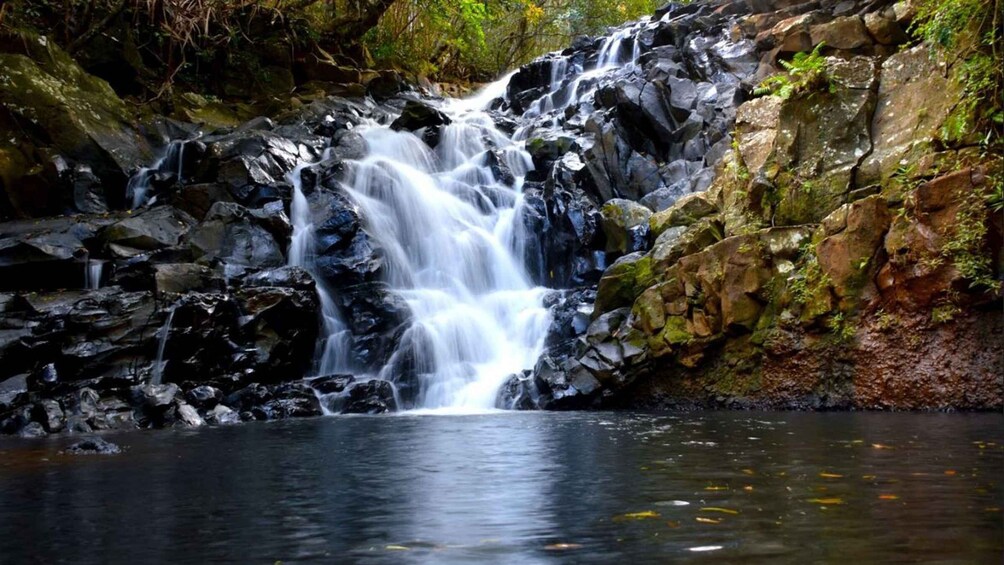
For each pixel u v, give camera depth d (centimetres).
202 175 1284
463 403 1002
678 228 1052
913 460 452
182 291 988
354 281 1145
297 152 1377
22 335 856
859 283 839
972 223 765
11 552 274
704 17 1639
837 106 961
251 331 985
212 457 532
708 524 299
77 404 795
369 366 1068
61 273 1002
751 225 978
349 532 299
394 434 666
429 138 1538
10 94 1252
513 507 342
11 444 639
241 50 1780
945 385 782
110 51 1575
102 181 1286
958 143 834
